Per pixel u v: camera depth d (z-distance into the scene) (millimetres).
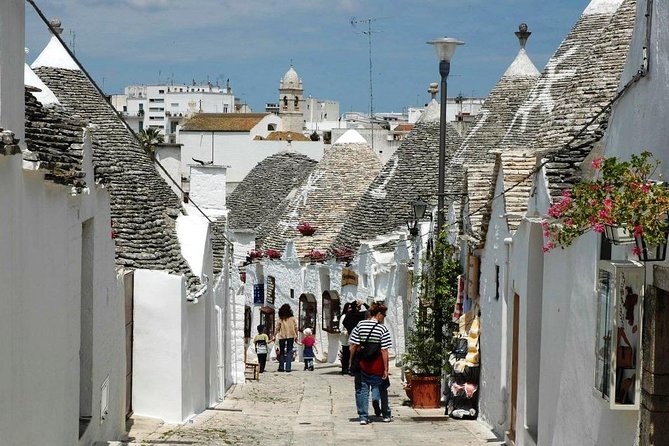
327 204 45500
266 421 19250
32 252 9727
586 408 10867
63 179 10516
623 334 9273
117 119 24969
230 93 110812
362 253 35250
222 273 25750
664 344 8883
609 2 25469
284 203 51031
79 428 12750
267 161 57719
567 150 14000
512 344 16406
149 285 17562
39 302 10070
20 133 9867
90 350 13102
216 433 16719
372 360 18641
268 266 47094
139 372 17625
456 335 21016
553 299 12945
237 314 30359
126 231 18422
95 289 13258
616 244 9203
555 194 13367
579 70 20328
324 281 41188
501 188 17328
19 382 9422
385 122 97125
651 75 9500
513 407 16312
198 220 22047
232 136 74625
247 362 32719
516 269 15977
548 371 13172
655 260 8695
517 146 25109
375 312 18969
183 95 108500
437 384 21359
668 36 9023
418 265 27016
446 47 20891
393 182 38875
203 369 21125
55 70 25438
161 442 15188
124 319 16188
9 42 9375
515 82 31969
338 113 114188
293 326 34219
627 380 9281
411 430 17953
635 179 8891
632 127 10117
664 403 8914
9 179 8852
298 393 25969
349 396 25016
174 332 17594
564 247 11859
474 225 20453
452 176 31328
